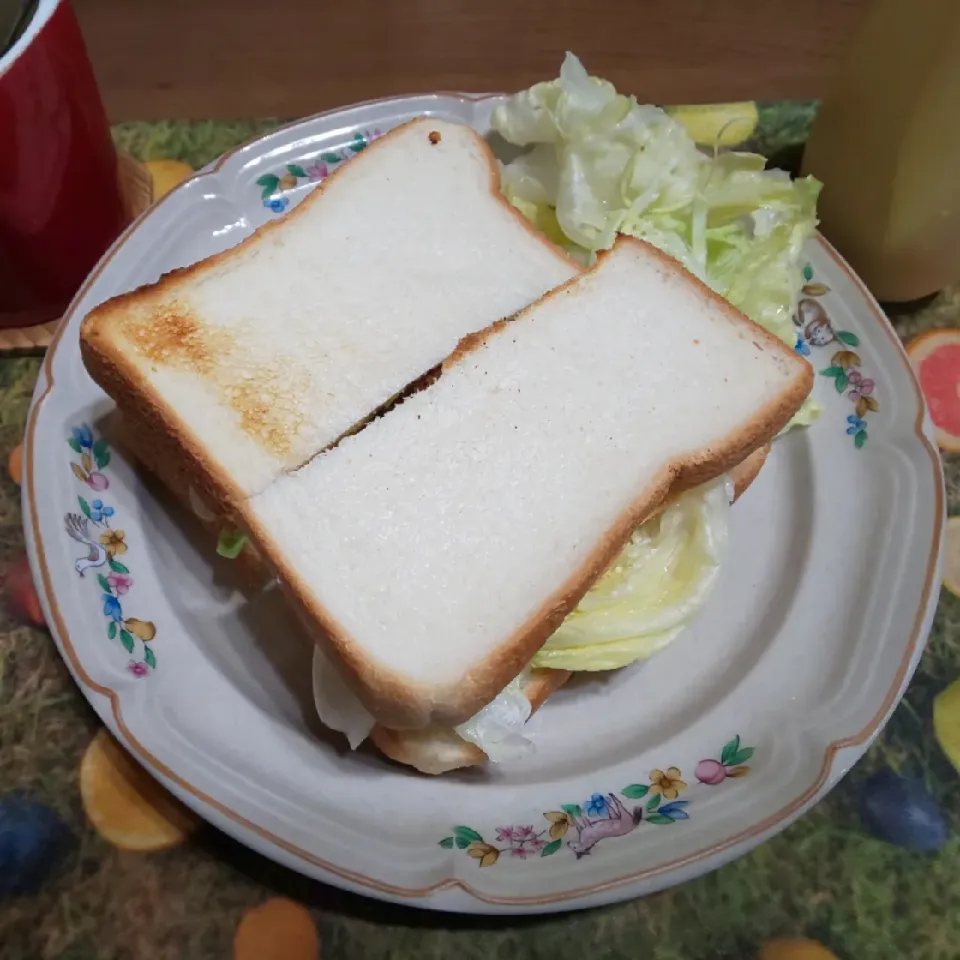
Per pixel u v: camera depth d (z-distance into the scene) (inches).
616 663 8.5
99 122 9.5
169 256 10.2
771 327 10.0
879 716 8.0
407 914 7.6
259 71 13.2
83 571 8.4
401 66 13.4
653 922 7.7
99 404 9.3
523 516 8.3
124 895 7.6
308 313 9.4
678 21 14.0
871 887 7.9
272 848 7.2
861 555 9.1
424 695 7.5
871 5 9.2
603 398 8.9
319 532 8.1
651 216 10.4
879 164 9.6
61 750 8.1
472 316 9.6
